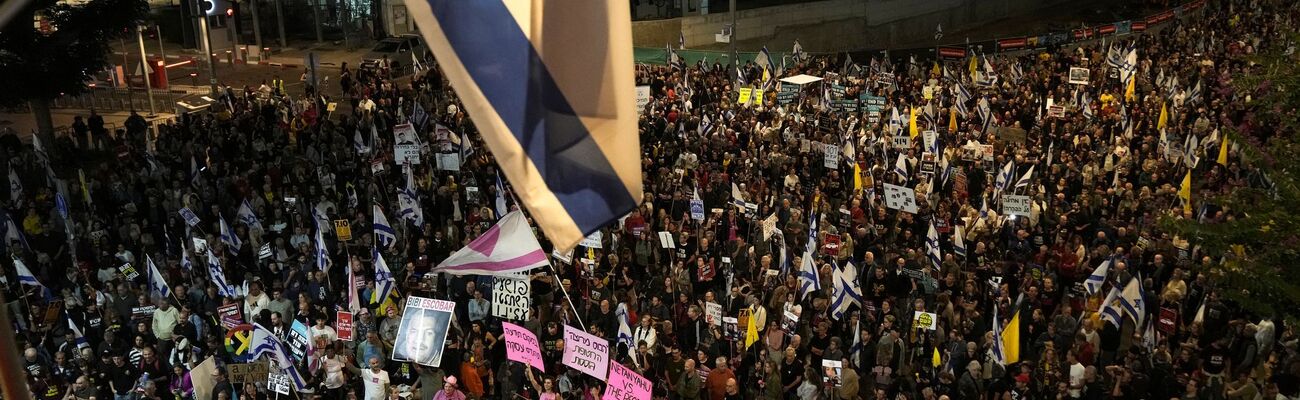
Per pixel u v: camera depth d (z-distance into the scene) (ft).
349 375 51.21
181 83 144.46
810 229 59.26
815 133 88.28
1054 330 50.83
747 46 175.32
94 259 68.08
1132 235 62.69
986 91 104.12
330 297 57.82
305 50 172.86
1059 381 46.19
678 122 93.25
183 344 53.01
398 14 173.37
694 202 67.15
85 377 49.21
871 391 50.60
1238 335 49.16
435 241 64.95
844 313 54.08
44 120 97.60
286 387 49.39
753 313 49.65
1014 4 205.67
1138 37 140.67
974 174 75.97
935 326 50.34
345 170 81.41
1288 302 46.52
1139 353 49.42
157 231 73.10
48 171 80.07
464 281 58.49
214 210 68.54
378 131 97.35
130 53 167.22
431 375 49.70
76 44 95.86
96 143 102.63
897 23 189.37
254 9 161.89
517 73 18.88
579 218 19.35
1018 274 58.54
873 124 90.12
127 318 58.03
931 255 61.16
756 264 62.69
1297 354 46.09
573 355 46.24
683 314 54.44
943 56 136.46
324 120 94.53
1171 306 52.47
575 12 18.92
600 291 55.31
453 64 18.80
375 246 62.80
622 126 19.33
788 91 106.73
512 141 18.98
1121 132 86.99
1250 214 47.50
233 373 48.91
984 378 48.52
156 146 89.56
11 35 90.48
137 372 52.54
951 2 195.62
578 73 19.04
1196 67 109.81
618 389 45.11
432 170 79.20
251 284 56.95
